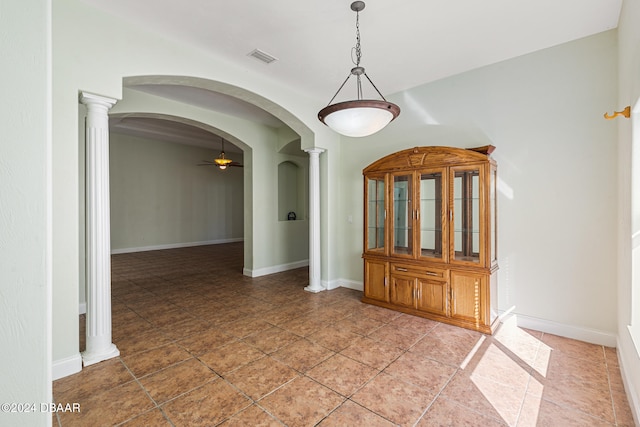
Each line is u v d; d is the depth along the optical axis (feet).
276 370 7.99
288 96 13.53
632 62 6.58
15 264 2.13
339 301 13.83
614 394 6.93
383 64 11.37
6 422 2.13
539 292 10.50
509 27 9.04
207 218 34.50
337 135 16.26
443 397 6.85
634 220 6.77
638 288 6.68
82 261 13.02
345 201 16.21
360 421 6.08
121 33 8.61
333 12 8.29
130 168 28.30
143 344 9.49
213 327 10.85
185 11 8.28
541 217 10.44
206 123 16.29
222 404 6.60
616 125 9.12
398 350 9.09
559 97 10.08
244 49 10.26
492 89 11.42
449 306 11.12
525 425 5.96
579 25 8.96
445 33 9.33
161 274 19.34
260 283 17.06
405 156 12.14
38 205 2.21
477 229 10.61
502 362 8.38
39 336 2.22
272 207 19.75
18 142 2.13
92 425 5.94
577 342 9.57
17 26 2.14
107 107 8.65
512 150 11.00
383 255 12.89
